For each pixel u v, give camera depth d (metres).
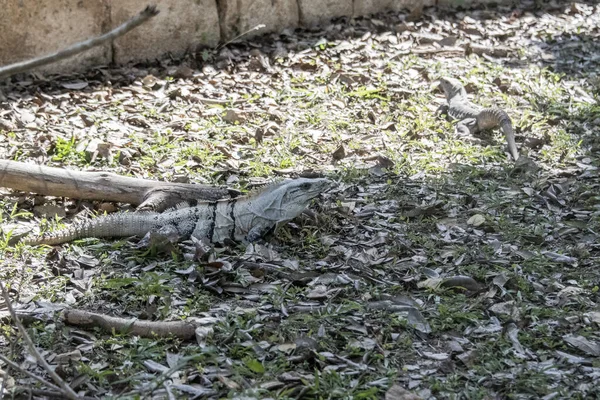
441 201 9.09
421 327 6.82
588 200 9.39
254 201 8.44
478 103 12.36
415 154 10.62
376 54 13.98
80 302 7.13
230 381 5.96
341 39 14.61
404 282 7.61
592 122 11.83
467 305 7.22
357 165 10.24
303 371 6.21
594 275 7.82
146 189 8.95
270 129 11.06
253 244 8.17
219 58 13.48
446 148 10.79
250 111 11.53
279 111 11.71
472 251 8.19
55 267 7.64
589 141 11.23
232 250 8.21
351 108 11.98
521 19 16.48
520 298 7.30
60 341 6.52
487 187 9.73
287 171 9.98
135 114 11.34
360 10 15.62
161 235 7.88
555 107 12.24
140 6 13.16
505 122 10.85
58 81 12.32
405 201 9.25
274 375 6.09
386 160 10.17
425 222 8.84
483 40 15.25
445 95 12.47
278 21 14.66
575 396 6.02
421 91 12.67
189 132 10.88
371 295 7.30
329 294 7.32
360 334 6.71
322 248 8.16
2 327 6.59
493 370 6.30
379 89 12.51
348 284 7.51
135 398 5.60
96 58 12.94
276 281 7.55
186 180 9.51
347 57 13.80
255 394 5.76
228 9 13.99
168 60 13.45
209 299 7.21
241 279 7.48
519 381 6.10
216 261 7.58
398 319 6.88
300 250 8.20
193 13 13.65
